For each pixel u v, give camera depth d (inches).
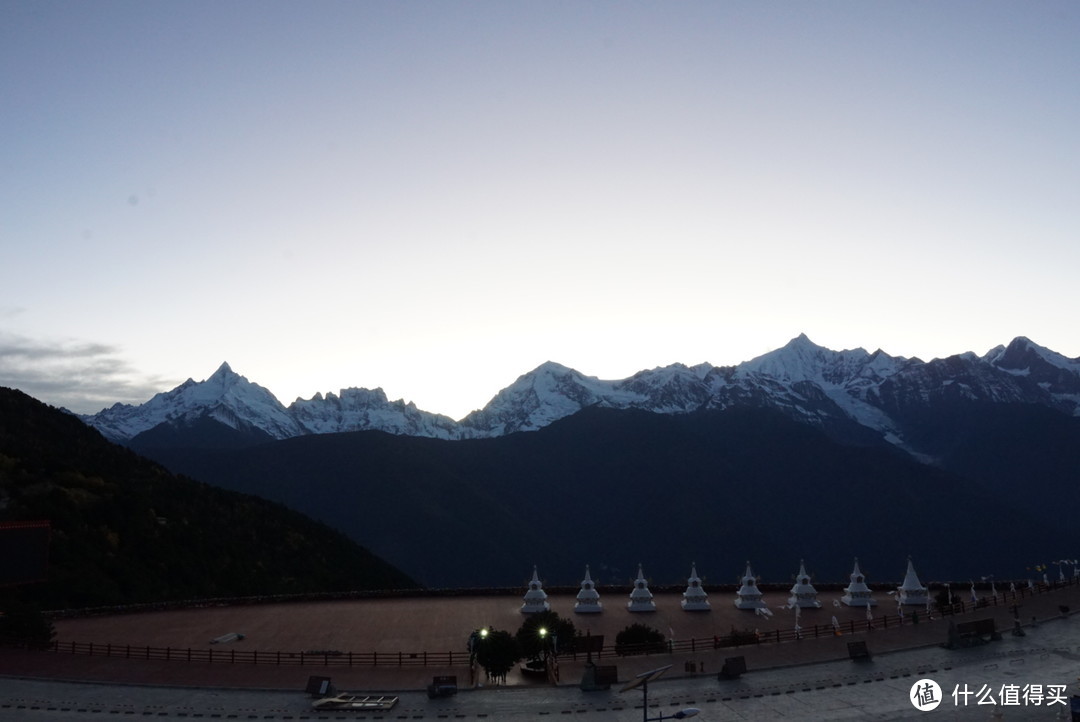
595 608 3727.9
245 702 2287.2
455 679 2380.7
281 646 3046.3
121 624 3521.2
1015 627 2770.7
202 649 2938.0
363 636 3235.7
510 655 2431.1
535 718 2129.7
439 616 3688.5
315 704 2241.6
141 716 2166.6
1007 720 2021.4
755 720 2082.9
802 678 2405.3
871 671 2440.9
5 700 2272.4
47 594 4092.0
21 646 2815.0
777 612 3747.5
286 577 5413.4
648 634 2871.6
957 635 2650.1
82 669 2573.8
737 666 2443.4
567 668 2588.6
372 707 2217.0
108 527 4965.6
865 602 3855.8
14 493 4859.7
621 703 2234.3
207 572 5002.5
